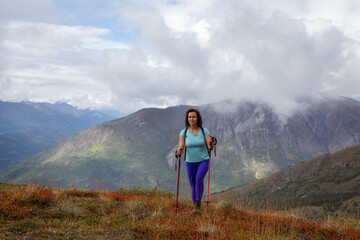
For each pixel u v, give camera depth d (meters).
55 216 6.13
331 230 6.32
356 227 6.83
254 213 7.16
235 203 7.64
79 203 7.62
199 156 6.82
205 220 6.05
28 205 6.54
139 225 5.48
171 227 5.41
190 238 4.94
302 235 5.97
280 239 5.36
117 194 9.86
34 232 4.62
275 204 7.52
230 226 5.86
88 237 4.62
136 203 7.40
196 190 6.76
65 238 4.43
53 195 7.89
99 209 7.23
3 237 4.20
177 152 6.96
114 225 5.62
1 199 6.27
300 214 7.27
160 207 7.28
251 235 5.31
